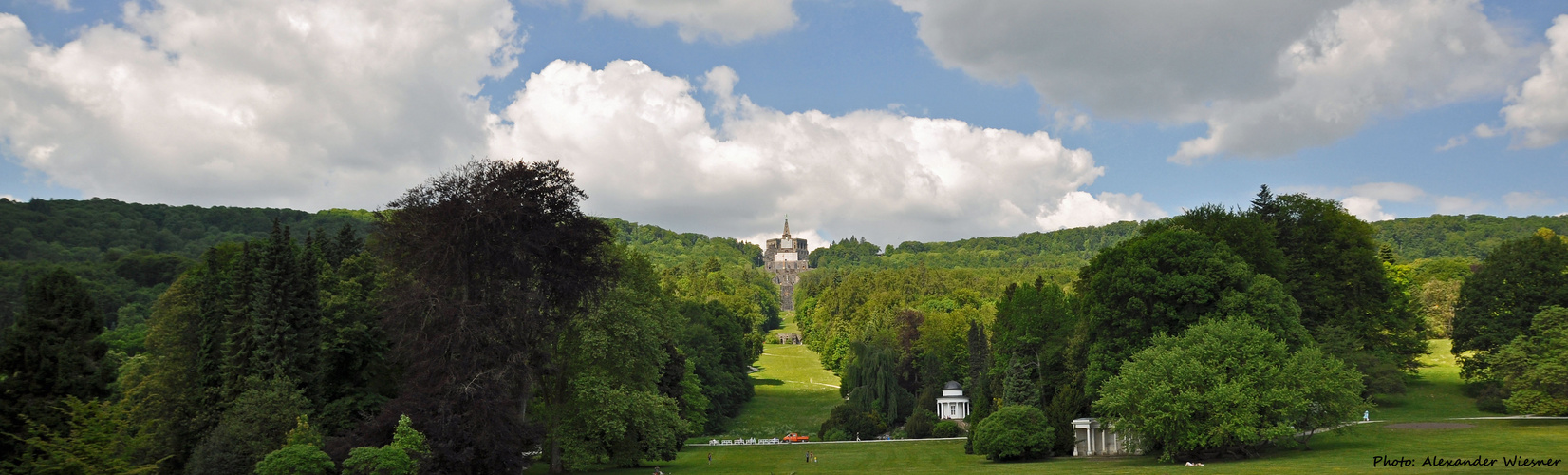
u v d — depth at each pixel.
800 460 66.88
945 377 114.44
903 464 61.88
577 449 55.16
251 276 57.56
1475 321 72.81
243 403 48.88
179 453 54.12
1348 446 49.78
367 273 62.06
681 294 199.62
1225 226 67.31
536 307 46.22
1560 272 69.81
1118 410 51.59
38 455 39.69
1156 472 45.31
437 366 43.31
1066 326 72.25
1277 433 46.81
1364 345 72.12
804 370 171.12
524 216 45.62
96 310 50.25
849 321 184.75
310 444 43.50
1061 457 61.12
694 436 95.62
